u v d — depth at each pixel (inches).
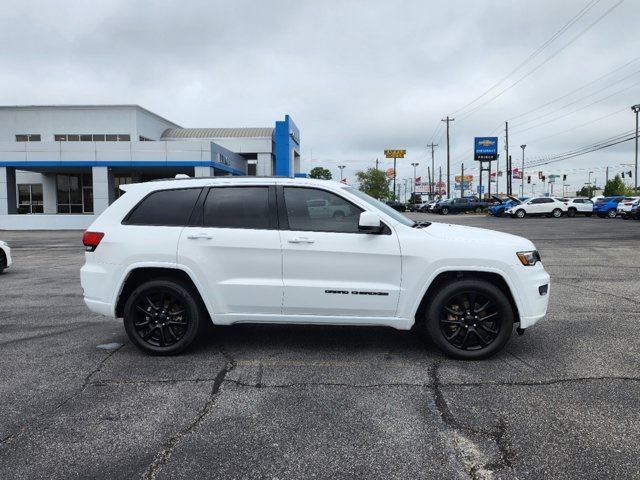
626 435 132.5
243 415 146.1
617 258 520.4
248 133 1689.2
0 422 142.5
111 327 246.1
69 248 711.7
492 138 2778.1
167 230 196.4
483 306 190.4
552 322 249.1
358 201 193.3
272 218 194.4
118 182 1453.0
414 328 235.5
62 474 116.2
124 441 131.3
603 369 181.3
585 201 1644.9
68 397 159.5
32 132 1457.9
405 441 130.6
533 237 796.6
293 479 114.0
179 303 198.8
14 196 1187.9
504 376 175.3
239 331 234.8
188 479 114.1
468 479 113.6
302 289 189.3
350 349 207.2
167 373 180.5
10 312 281.3
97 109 1448.1
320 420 142.7
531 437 132.0
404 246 187.3
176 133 1675.7
